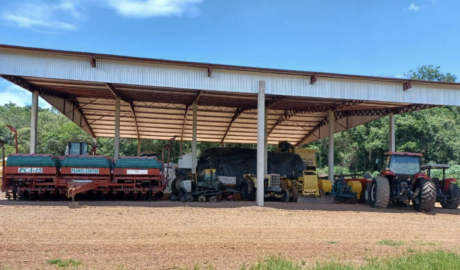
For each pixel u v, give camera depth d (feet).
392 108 77.00
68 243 26.66
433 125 113.29
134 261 22.52
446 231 36.86
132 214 40.11
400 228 37.52
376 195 51.49
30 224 32.96
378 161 54.29
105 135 104.88
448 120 119.75
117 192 54.80
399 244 29.60
